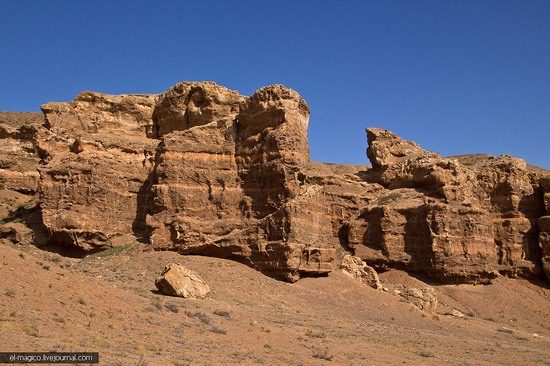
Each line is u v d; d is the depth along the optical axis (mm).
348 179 69938
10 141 80688
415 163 69688
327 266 53969
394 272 62812
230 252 54125
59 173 57219
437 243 62094
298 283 51844
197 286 40938
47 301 27156
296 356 28859
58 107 66125
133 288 40094
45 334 22906
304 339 33625
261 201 56812
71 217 55594
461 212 64312
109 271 48594
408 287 59188
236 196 58094
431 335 43188
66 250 56781
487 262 63906
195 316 33531
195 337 29016
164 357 23562
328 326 40031
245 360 25844
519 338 49875
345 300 50219
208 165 58844
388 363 30516
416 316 50750
